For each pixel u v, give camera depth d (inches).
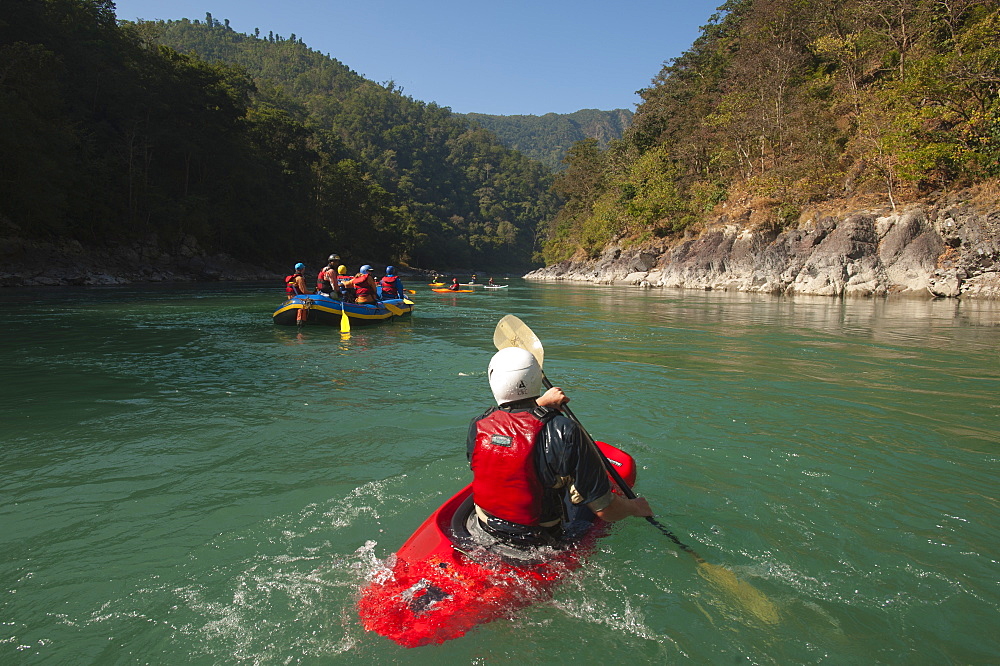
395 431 182.4
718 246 1229.1
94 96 1397.6
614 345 373.1
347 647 77.5
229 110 1771.7
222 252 1636.3
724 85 1616.6
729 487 135.0
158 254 1412.4
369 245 2613.2
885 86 1037.2
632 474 127.6
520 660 74.8
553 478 92.0
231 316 555.2
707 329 464.1
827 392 234.7
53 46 1332.4
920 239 848.9
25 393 231.9
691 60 2096.5
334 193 2461.9
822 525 115.8
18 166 1034.1
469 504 109.3
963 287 792.3
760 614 85.7
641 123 2155.5
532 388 97.0
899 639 80.5
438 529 99.2
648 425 186.7
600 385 248.7
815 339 399.9
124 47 1585.9
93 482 140.0
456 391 239.9
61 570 99.5
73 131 1242.0
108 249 1314.0
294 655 76.4
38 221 1116.5
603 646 77.7
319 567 99.6
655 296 976.9
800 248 1002.1
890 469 147.6
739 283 1117.7
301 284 491.5
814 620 84.7
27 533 113.5
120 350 343.9
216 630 82.3
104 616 86.1
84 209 1222.9
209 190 1683.1
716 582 93.7
